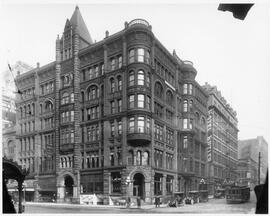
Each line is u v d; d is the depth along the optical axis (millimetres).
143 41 40719
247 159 80750
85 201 40938
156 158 42500
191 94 54781
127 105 40062
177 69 52344
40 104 53656
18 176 23359
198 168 58062
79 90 47594
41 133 52281
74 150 45781
